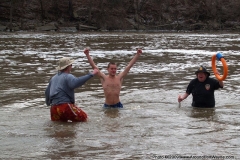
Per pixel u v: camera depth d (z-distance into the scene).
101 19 61.53
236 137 6.26
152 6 66.69
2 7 58.56
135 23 63.19
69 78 7.52
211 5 68.12
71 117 7.44
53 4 61.91
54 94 7.52
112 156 5.36
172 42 32.91
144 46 28.08
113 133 6.57
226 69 8.66
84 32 52.28
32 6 60.81
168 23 65.19
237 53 22.78
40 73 14.02
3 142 6.07
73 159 5.25
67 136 6.41
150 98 9.97
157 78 13.14
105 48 26.06
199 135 6.40
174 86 11.66
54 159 5.26
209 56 20.92
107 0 64.06
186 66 16.47
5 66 15.95
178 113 8.27
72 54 21.41
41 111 8.45
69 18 61.19
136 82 12.37
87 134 6.52
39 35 41.88
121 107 8.92
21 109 8.62
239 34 49.94
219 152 5.50
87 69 15.27
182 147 5.74
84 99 9.80
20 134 6.55
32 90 10.79
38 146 5.86
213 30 64.62
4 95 10.08
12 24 55.88
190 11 67.75
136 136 6.37
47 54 21.27
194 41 34.41
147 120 7.57
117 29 61.25
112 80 8.94
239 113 8.26
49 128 6.97
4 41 31.52
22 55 20.55
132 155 5.39
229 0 69.75
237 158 5.25
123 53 22.42
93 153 5.50
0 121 7.50
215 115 8.05
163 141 6.06
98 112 8.39
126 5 65.38
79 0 64.12
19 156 5.40
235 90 10.96
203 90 8.91
